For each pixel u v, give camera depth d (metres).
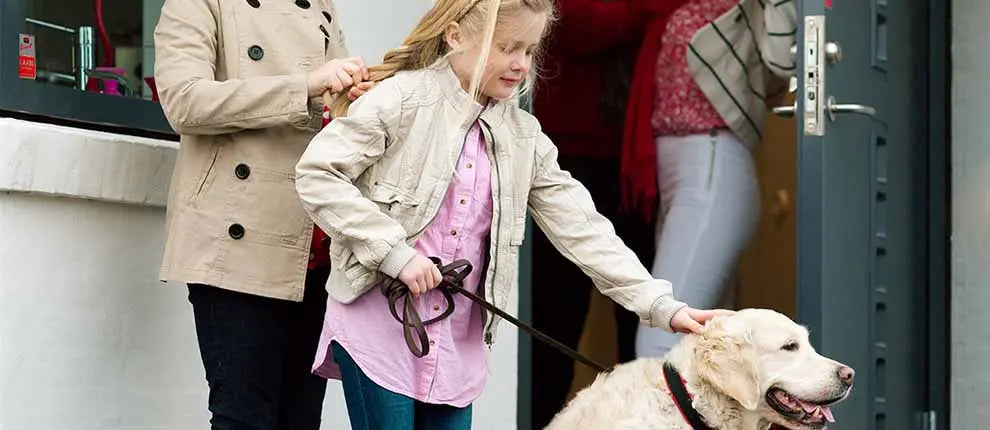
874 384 8.07
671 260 9.05
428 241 5.08
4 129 5.64
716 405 5.33
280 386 5.77
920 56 9.16
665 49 9.10
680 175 9.09
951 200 9.44
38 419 5.88
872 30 8.16
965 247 9.38
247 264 5.49
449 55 5.12
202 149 5.57
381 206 5.01
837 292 7.54
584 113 9.95
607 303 10.38
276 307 5.60
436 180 5.03
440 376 5.07
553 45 9.81
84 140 5.96
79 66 6.20
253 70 5.65
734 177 9.02
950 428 9.33
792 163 9.50
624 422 5.35
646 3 9.33
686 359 5.37
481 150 5.18
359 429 5.04
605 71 9.94
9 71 5.84
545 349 10.30
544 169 5.39
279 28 5.75
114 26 6.39
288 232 5.57
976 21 9.39
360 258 4.85
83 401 6.07
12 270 5.76
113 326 6.20
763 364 5.35
